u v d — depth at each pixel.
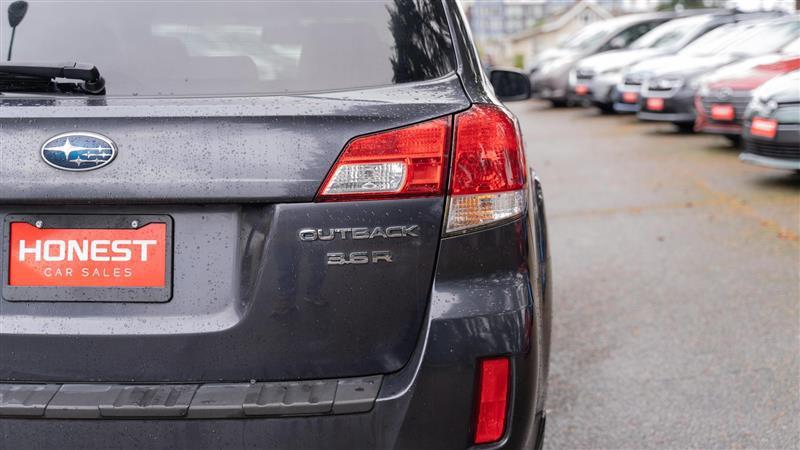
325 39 2.14
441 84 2.05
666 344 4.12
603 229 6.82
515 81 4.13
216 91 2.04
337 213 1.85
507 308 1.91
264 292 1.85
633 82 14.72
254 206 1.87
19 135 1.84
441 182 1.89
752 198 7.82
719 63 12.71
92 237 1.89
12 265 1.90
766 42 12.43
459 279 1.91
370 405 1.82
